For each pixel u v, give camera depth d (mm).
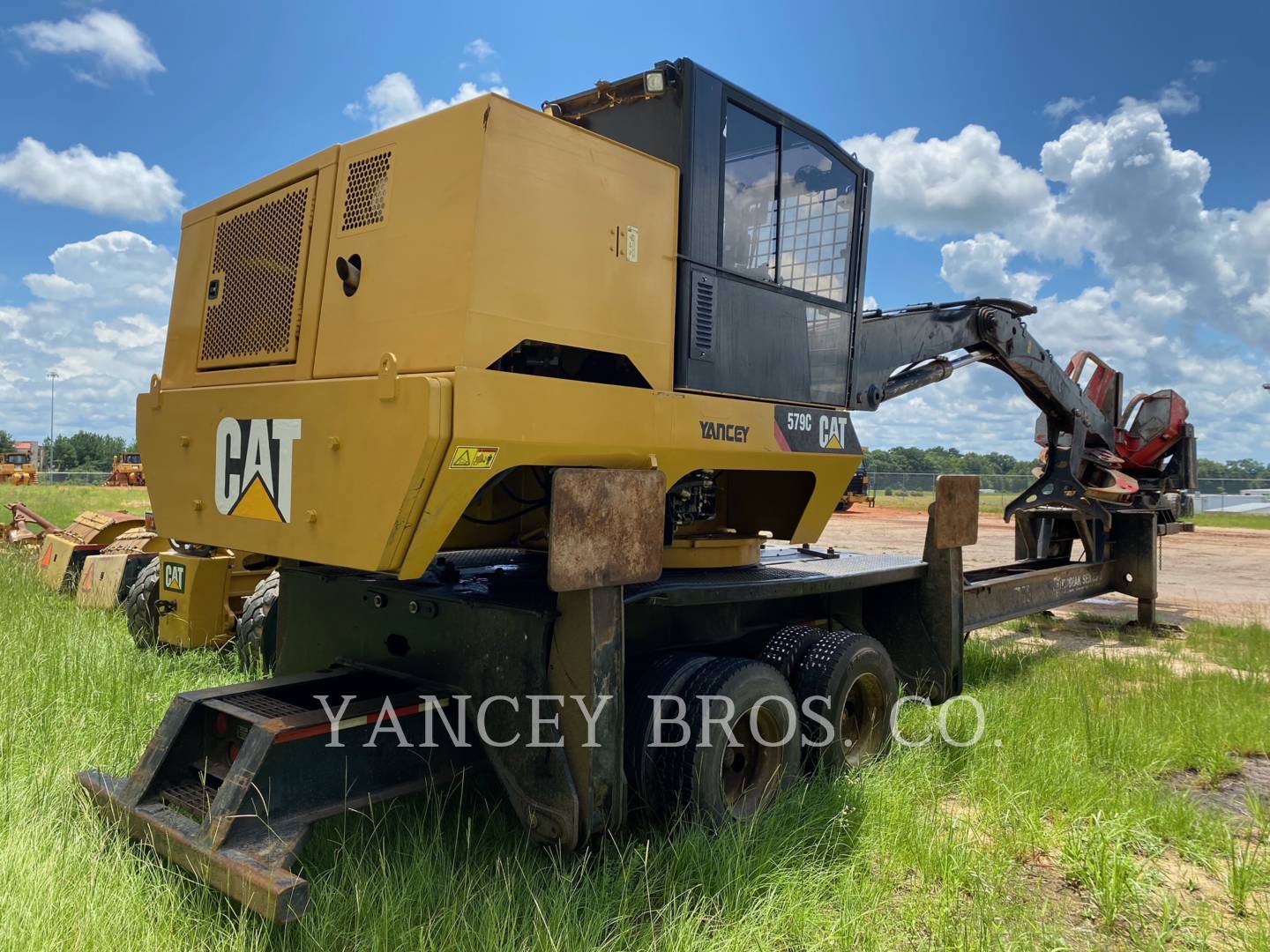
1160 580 13984
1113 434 9906
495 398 2918
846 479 4789
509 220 3016
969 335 6926
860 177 4891
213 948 2686
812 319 4512
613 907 3004
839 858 3551
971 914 3135
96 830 3139
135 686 5051
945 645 5582
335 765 3092
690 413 3715
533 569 4379
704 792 3561
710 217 3844
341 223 3396
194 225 4254
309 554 3178
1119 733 5016
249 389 3500
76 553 8602
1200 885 3594
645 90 3838
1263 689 6449
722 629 4625
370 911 2832
